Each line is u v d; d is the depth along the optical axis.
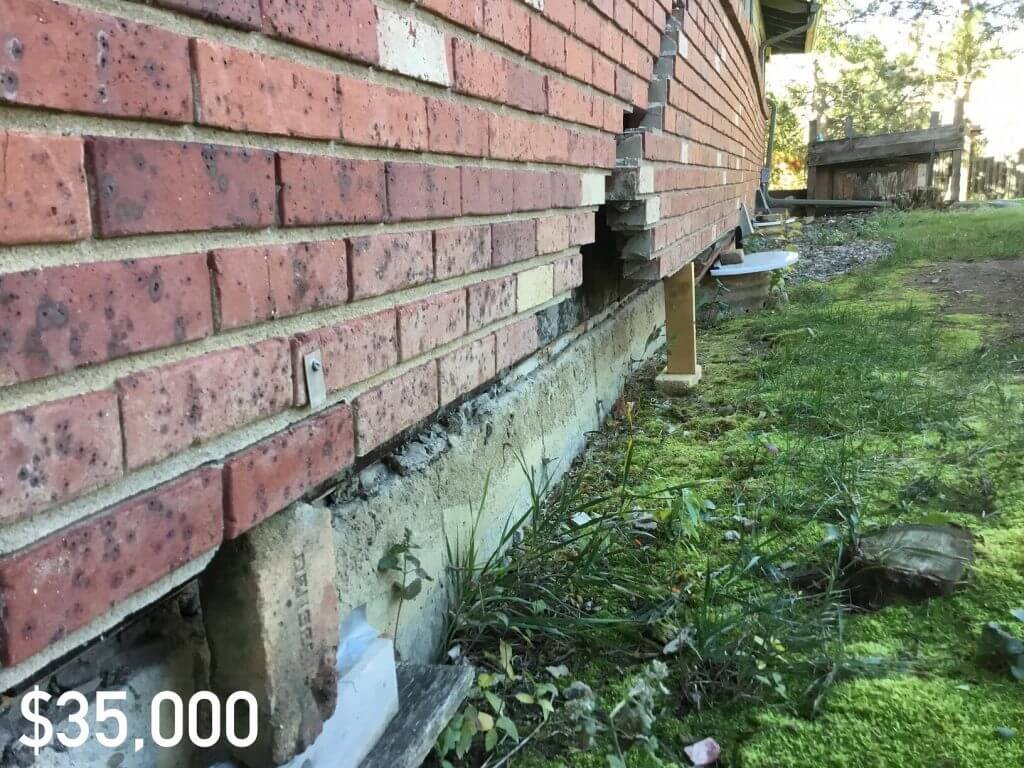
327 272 1.28
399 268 1.49
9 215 0.78
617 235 3.27
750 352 5.34
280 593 1.19
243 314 1.10
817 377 4.29
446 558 2.09
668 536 2.62
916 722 1.69
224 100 1.03
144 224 0.93
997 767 1.54
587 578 2.24
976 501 2.68
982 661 1.87
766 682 1.80
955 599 2.12
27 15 0.78
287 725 1.21
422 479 1.96
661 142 3.36
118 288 0.90
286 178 1.16
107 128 0.88
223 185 1.04
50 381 0.84
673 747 1.70
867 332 5.40
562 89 2.28
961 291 7.25
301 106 1.18
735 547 2.54
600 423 3.83
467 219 1.77
